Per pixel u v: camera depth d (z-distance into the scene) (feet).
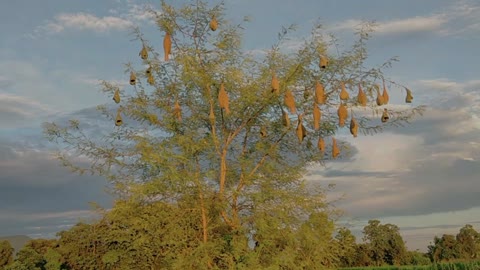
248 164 32.14
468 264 78.02
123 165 32.53
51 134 32.04
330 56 33.06
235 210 31.91
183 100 33.83
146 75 33.42
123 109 33.22
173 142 31.14
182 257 28.73
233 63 32.89
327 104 33.50
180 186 29.45
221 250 30.89
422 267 92.99
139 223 31.04
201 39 32.83
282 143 34.99
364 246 121.80
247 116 33.35
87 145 32.48
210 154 31.91
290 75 31.55
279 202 31.07
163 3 32.68
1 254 92.84
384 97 27.27
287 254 29.12
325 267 31.68
